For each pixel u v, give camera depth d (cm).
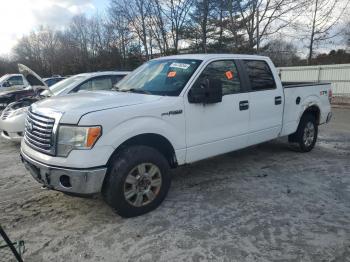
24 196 452
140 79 479
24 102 768
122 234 344
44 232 353
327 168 551
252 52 1742
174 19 2831
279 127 564
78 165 331
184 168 559
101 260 301
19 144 774
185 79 432
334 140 779
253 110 506
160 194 395
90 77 754
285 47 2250
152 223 365
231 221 367
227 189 461
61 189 346
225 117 464
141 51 3347
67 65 4959
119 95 409
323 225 355
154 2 2872
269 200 422
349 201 417
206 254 306
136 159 362
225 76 475
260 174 524
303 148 642
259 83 527
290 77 2103
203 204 412
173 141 404
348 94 1848
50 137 347
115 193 354
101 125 339
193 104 423
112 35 3897
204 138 440
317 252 306
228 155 637
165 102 396
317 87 649
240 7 1750
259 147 694
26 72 629
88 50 4891
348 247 314
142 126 369
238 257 300
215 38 2622
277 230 346
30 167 375
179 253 309
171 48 2923
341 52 2798
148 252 312
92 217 384
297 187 466
